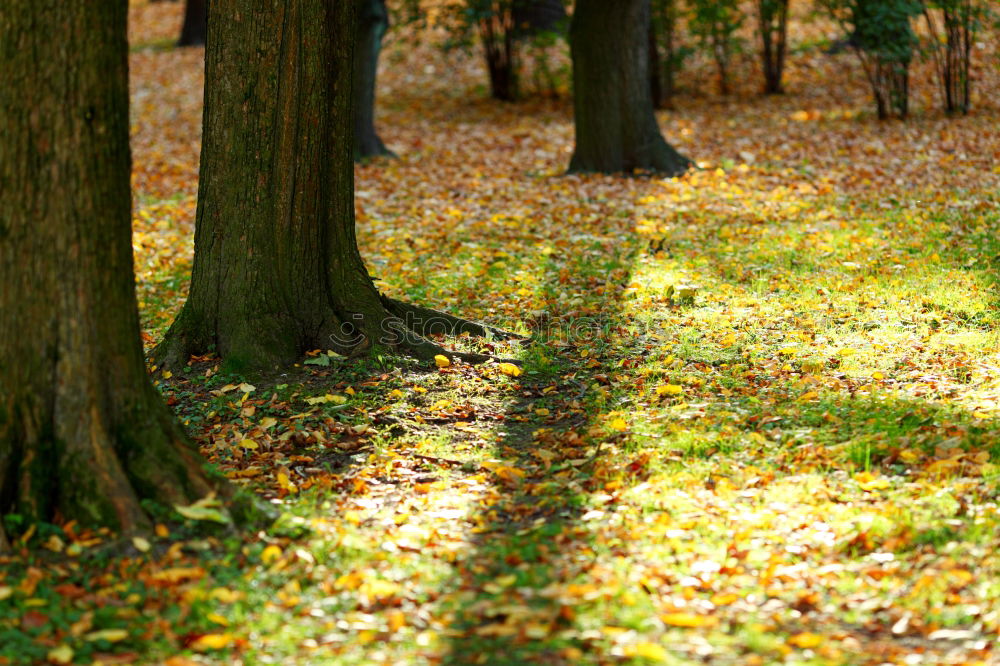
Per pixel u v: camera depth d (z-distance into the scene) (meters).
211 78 7.12
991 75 18.48
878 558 4.49
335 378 7.14
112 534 4.64
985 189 12.21
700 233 11.06
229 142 7.15
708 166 14.49
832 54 20.58
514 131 17.70
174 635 3.93
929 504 4.91
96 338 4.78
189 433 6.47
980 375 6.66
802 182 13.19
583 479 5.64
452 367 7.35
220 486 5.06
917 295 8.52
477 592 4.28
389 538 4.89
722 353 7.50
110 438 4.83
